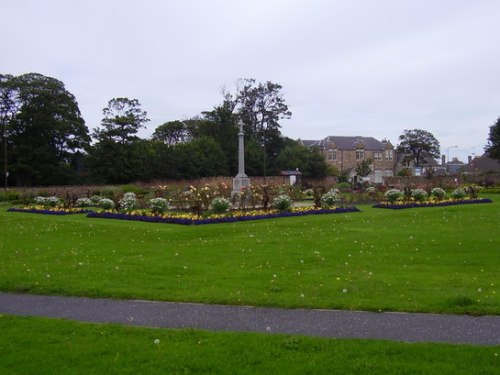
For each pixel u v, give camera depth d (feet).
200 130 287.48
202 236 59.00
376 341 21.12
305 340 21.16
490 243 48.65
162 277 35.17
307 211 85.40
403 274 35.35
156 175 232.73
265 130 294.66
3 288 32.65
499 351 19.63
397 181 207.82
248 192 100.58
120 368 18.31
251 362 18.76
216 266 39.19
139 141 234.99
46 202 110.22
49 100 216.54
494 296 28.71
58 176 214.28
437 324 23.91
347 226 66.33
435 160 392.06
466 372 17.51
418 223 68.69
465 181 190.29
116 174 218.18
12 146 210.18
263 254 44.45
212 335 22.08
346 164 324.60
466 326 23.54
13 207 113.80
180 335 22.12
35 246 51.49
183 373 17.88
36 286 32.83
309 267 38.40
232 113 290.15
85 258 43.73
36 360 19.15
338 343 20.85
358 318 25.08
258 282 33.17
